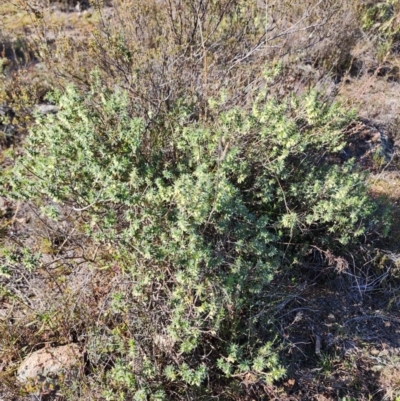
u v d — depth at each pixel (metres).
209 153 2.81
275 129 2.76
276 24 4.06
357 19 5.29
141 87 3.38
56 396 2.44
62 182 2.53
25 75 4.42
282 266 3.01
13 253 2.62
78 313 2.67
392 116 4.62
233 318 2.55
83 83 3.73
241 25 4.05
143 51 3.68
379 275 3.27
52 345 2.69
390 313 3.11
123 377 2.17
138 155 2.82
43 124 2.93
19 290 2.82
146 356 2.36
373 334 2.99
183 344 2.21
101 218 2.59
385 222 3.25
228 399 2.48
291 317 2.95
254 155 2.95
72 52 4.09
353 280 3.21
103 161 2.68
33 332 2.73
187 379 2.21
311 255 3.21
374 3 5.64
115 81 3.53
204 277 2.43
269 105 2.85
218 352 2.54
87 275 2.75
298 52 4.30
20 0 3.77
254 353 2.52
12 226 3.36
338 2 4.63
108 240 2.55
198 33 3.85
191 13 3.83
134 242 2.46
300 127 3.23
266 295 2.74
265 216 2.64
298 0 4.64
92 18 5.48
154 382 2.33
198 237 2.38
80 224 2.89
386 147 4.34
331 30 4.71
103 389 2.31
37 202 3.03
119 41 3.44
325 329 2.95
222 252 2.59
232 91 3.45
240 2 3.99
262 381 2.54
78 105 2.71
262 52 3.87
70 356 2.53
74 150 2.64
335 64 4.76
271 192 3.02
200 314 2.45
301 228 3.01
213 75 3.53
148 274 2.45
